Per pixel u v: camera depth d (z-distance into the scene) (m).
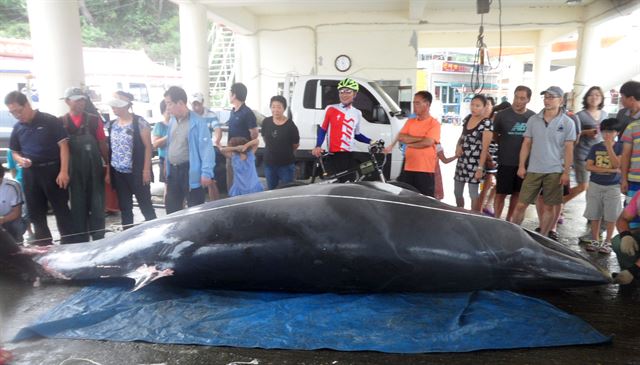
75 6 6.72
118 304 3.32
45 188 4.67
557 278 3.34
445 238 3.24
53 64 6.63
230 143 5.36
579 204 7.38
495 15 11.55
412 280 3.28
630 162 4.06
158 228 3.53
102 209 4.82
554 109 4.57
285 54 12.41
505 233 3.36
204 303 3.30
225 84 17.95
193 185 4.91
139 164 4.99
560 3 11.17
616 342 2.83
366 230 3.23
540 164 4.69
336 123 4.97
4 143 8.55
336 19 12.00
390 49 11.95
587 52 11.34
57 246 3.90
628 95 4.15
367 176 4.76
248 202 3.48
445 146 16.52
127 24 28.86
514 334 2.84
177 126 4.94
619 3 9.87
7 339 2.89
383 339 2.79
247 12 11.79
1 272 3.85
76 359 2.67
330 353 2.71
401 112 7.46
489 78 30.72
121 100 4.88
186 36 9.91
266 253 3.27
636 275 3.66
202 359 2.66
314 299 3.32
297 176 7.70
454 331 2.86
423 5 10.20
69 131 4.78
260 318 3.06
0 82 15.39
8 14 25.17
